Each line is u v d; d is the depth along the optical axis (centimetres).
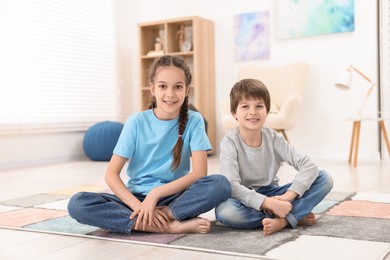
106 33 524
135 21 558
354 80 449
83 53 495
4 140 415
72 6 482
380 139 441
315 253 136
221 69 512
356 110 449
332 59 457
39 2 446
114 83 535
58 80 466
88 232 169
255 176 176
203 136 175
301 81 446
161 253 141
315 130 466
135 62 559
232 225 167
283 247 142
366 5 441
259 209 162
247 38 493
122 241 154
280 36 475
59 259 138
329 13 452
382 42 436
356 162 391
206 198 159
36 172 384
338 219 182
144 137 174
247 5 495
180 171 176
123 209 163
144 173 176
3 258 141
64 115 473
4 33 414
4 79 414
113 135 467
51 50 459
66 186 300
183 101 173
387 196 235
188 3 526
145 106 526
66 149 480
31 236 166
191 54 501
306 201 168
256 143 175
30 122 436
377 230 162
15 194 269
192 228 161
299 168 172
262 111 169
